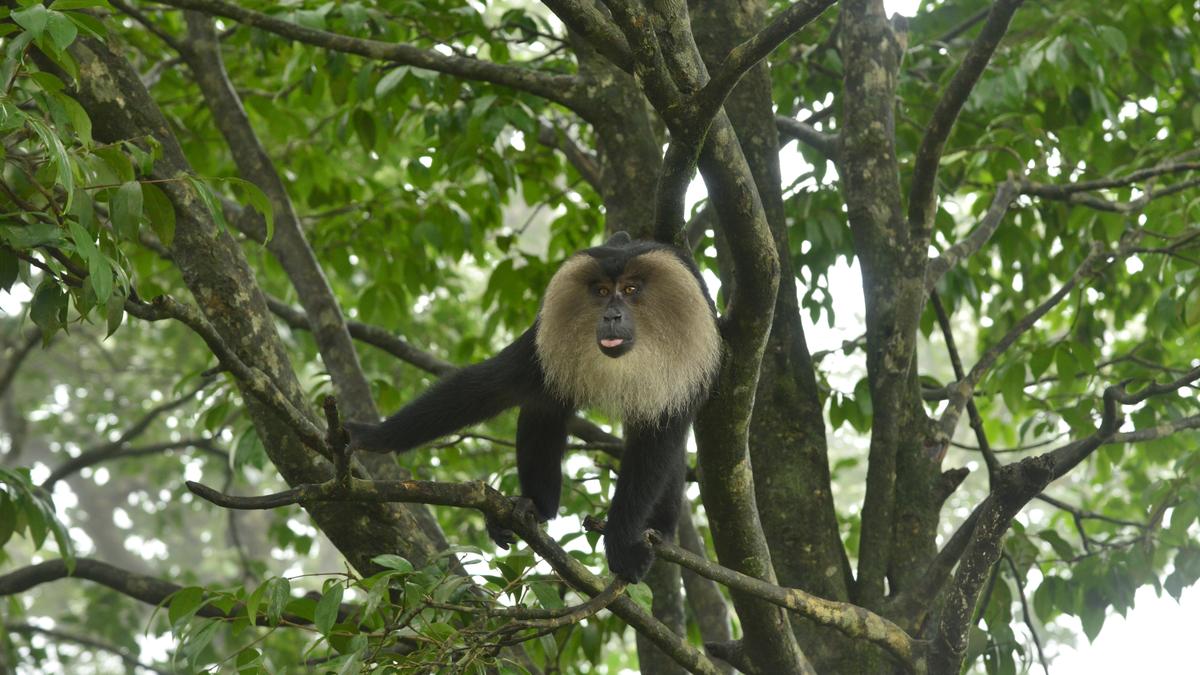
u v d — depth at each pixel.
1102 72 12.12
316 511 8.85
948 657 8.14
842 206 12.84
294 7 11.84
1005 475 7.70
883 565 9.49
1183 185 11.55
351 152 18.70
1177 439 13.22
